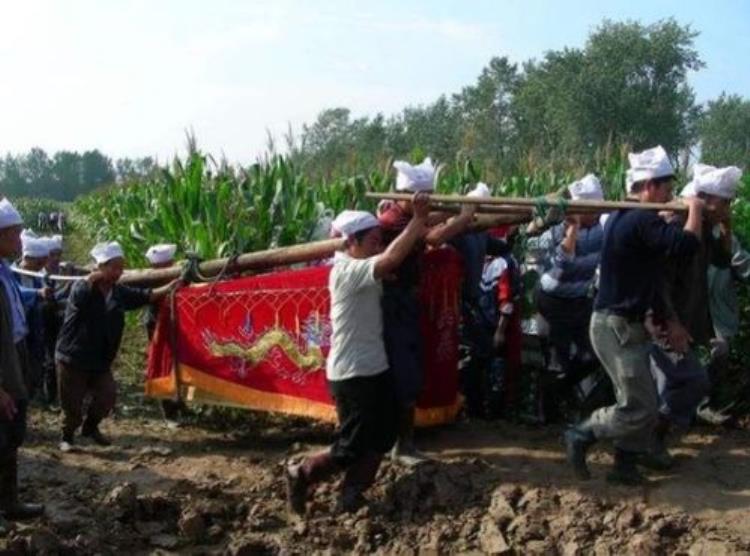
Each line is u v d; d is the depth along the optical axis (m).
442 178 12.21
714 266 6.47
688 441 6.88
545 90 46.56
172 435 7.94
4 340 5.51
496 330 7.55
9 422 5.62
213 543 5.75
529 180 11.75
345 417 5.77
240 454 7.30
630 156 5.91
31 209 57.19
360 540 5.63
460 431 7.32
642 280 5.63
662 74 48.53
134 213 15.37
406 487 6.09
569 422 7.54
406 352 6.00
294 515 5.95
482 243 7.11
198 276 7.62
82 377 7.38
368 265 5.62
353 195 11.12
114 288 7.48
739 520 5.43
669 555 5.18
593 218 7.06
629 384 5.69
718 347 6.72
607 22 49.25
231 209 10.20
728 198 5.89
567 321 7.08
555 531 5.53
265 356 7.29
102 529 5.74
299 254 7.35
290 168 11.23
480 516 5.79
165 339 7.61
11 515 5.77
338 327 5.74
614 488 5.93
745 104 54.09
